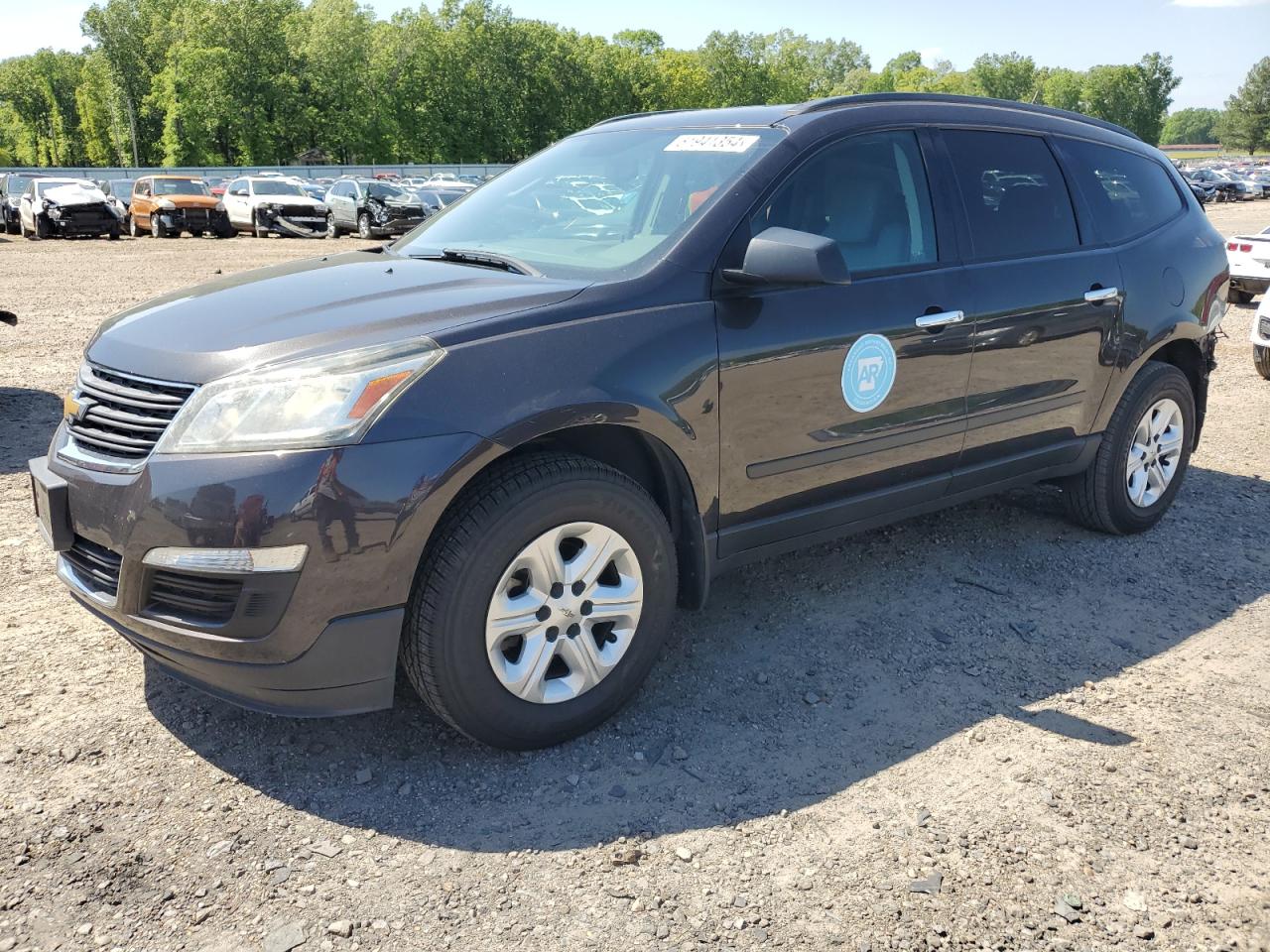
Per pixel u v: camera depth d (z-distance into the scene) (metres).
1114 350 4.24
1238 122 163.12
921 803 2.68
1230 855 2.49
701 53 108.06
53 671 3.26
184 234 27.64
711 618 3.76
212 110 75.94
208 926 2.19
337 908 2.26
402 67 82.69
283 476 2.40
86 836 2.47
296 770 2.78
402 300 2.83
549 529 2.70
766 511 3.27
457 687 2.64
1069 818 2.62
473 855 2.45
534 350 2.68
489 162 86.38
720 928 2.22
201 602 2.51
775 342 3.10
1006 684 3.32
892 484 3.61
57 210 25.30
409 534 2.49
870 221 3.47
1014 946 2.18
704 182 3.28
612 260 3.12
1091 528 4.67
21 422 6.49
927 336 3.49
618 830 2.55
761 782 2.76
